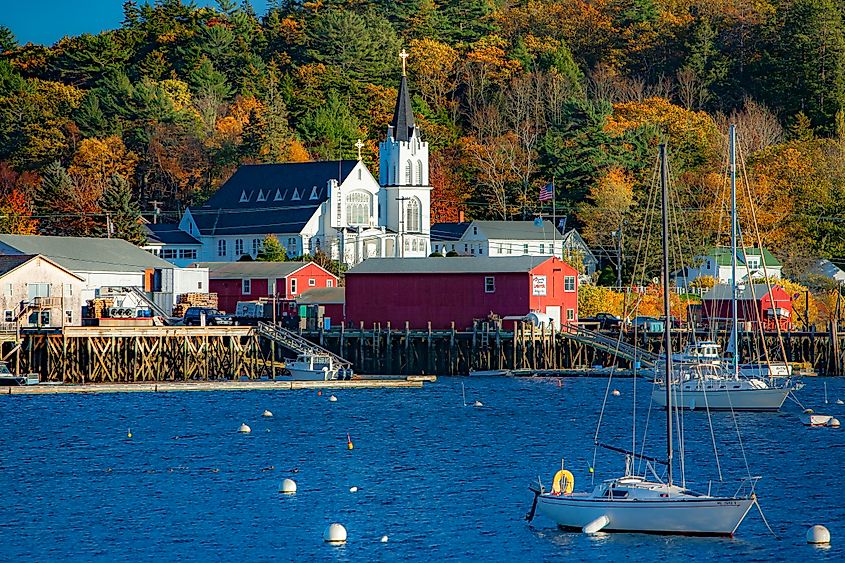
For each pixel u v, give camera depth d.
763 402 144.62
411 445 121.44
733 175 151.88
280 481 104.56
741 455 115.94
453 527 89.81
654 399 146.88
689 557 82.50
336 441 123.88
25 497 98.75
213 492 100.50
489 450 118.56
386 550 84.69
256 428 131.75
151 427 131.75
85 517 92.75
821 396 163.00
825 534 85.50
